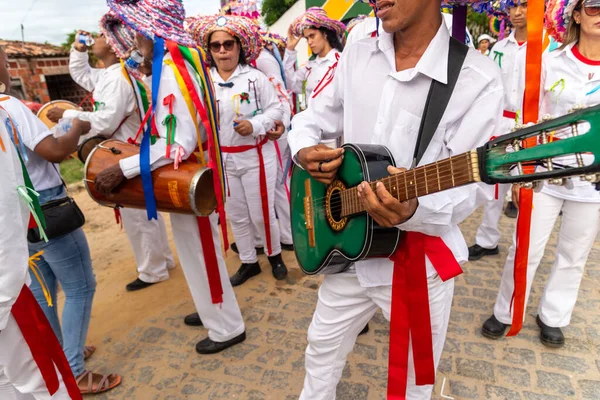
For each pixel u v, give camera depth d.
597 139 0.79
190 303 3.21
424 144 1.30
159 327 2.93
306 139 1.60
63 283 2.24
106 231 4.94
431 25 1.26
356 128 1.50
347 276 1.58
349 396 2.21
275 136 3.19
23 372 1.61
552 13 2.07
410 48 1.32
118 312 3.15
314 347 1.73
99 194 2.15
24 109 1.88
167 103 1.94
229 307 2.57
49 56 11.09
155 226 3.38
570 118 0.83
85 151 2.61
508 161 0.95
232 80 3.07
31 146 1.86
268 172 3.25
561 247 2.36
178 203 1.99
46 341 1.65
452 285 1.55
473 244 3.78
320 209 1.65
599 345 2.47
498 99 1.24
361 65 1.46
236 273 3.48
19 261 1.35
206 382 2.39
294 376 2.39
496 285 3.16
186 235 2.31
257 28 3.10
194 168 2.00
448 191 1.29
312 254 1.75
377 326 2.77
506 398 2.15
